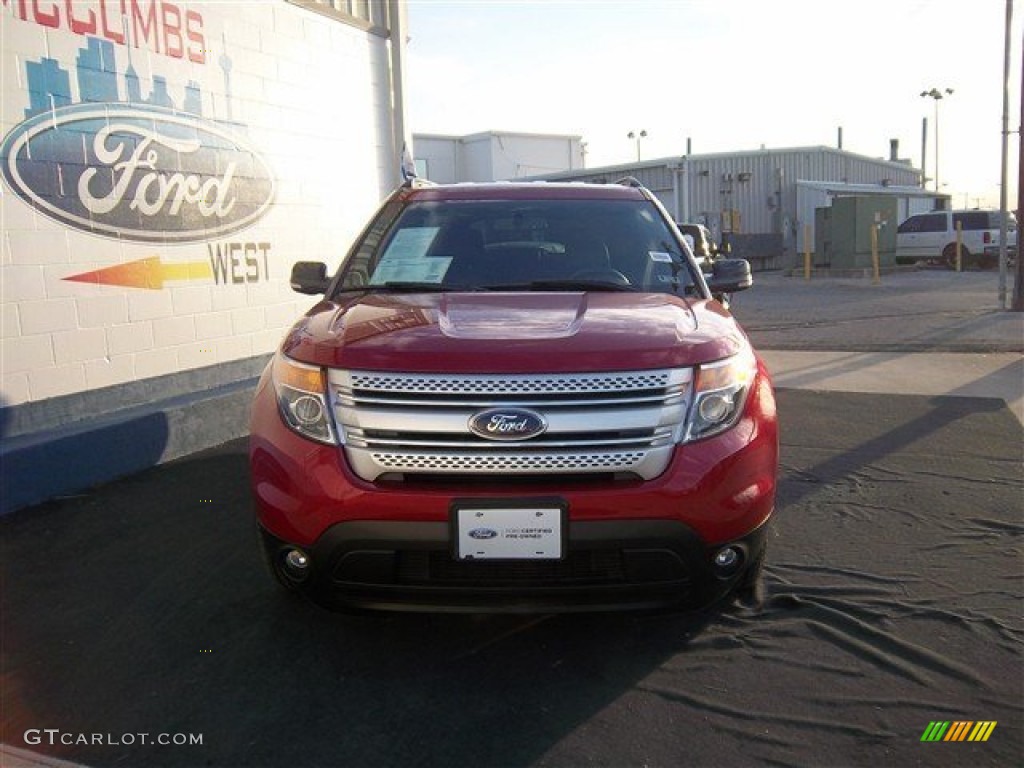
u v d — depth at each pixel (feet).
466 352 9.60
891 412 23.75
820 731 8.99
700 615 11.55
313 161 24.77
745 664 10.32
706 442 9.78
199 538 14.21
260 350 22.84
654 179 96.22
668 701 9.55
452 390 9.42
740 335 11.22
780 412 23.91
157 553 13.60
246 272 22.22
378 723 9.14
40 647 10.71
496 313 11.00
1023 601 12.00
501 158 116.67
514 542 9.27
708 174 96.02
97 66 17.70
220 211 21.22
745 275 14.24
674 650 10.63
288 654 10.55
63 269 17.15
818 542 14.20
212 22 20.80
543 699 9.59
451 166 117.80
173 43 19.65
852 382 28.37
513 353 9.57
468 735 8.94
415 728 9.05
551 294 12.26
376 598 9.72
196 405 19.22
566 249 13.80
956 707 9.41
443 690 9.77
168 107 19.52
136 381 18.90
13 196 16.10
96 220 17.81
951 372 29.73
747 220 99.30
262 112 22.63
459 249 13.80
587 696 9.65
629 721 9.16
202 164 20.59
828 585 12.51
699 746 8.75
